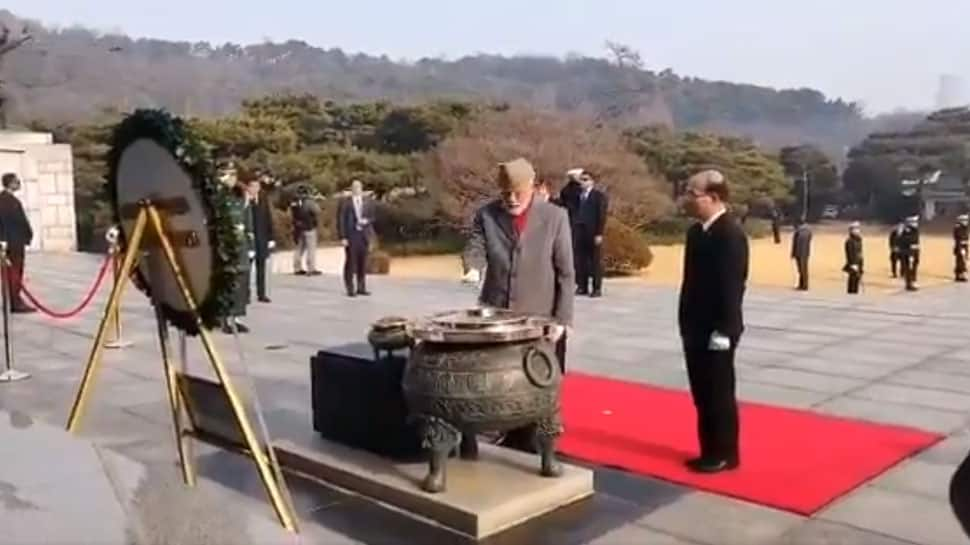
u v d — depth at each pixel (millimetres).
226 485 4145
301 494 4023
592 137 31312
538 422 3863
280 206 27891
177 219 3426
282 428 4785
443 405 3566
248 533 3105
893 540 3551
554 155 29312
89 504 3098
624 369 6980
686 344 4355
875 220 47281
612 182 29828
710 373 4301
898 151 47969
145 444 4883
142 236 3545
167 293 3645
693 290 4309
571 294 4258
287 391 6152
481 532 3576
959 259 22828
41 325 9500
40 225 22594
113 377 6719
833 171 47969
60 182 22938
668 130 42125
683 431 5086
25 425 4105
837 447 4781
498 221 4238
